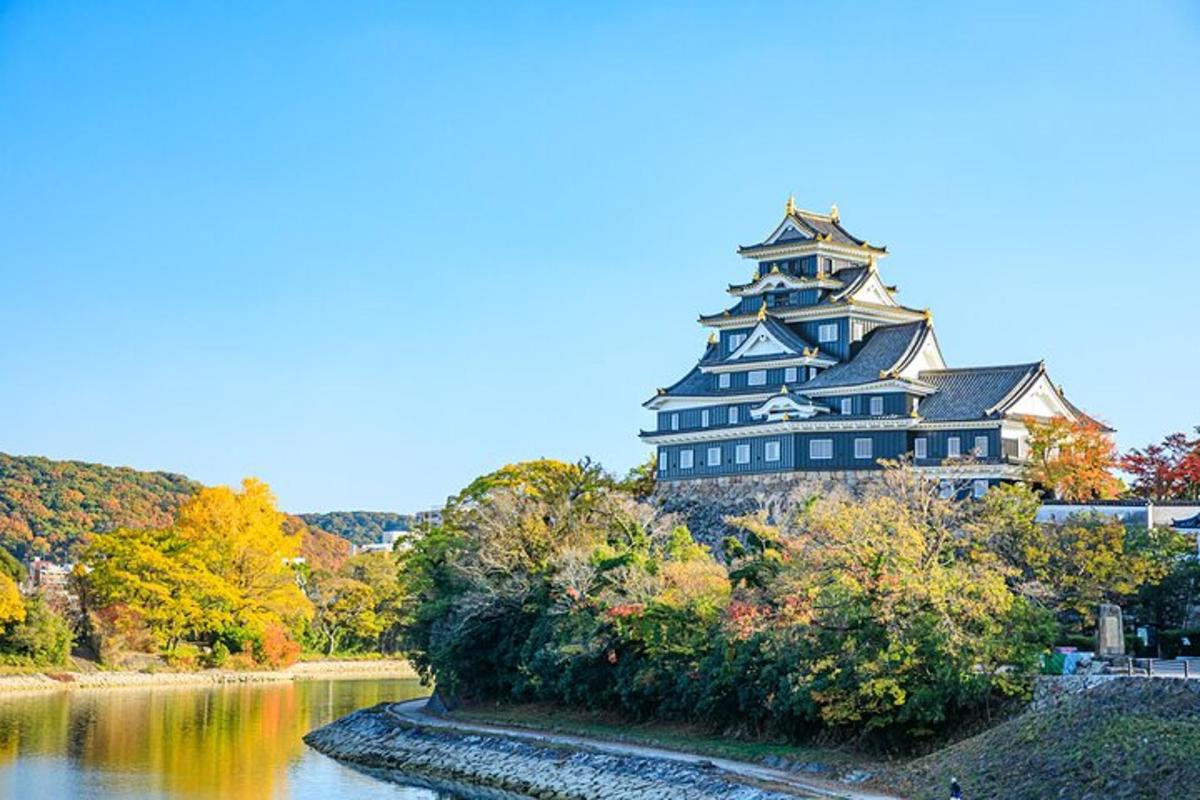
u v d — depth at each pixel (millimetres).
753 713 95375
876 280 153875
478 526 125125
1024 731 76312
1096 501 120500
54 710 144375
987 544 102125
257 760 111938
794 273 157500
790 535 104375
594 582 111750
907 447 139125
